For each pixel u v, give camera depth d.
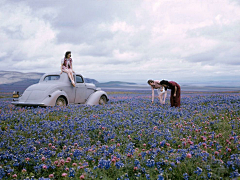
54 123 6.62
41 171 3.69
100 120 7.44
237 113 8.27
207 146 4.62
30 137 5.49
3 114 8.27
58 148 4.80
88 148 4.56
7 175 3.51
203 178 3.31
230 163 3.55
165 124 6.77
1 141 4.98
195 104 11.66
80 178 3.21
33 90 10.14
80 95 11.59
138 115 8.12
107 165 3.52
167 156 4.04
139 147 5.09
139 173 3.36
